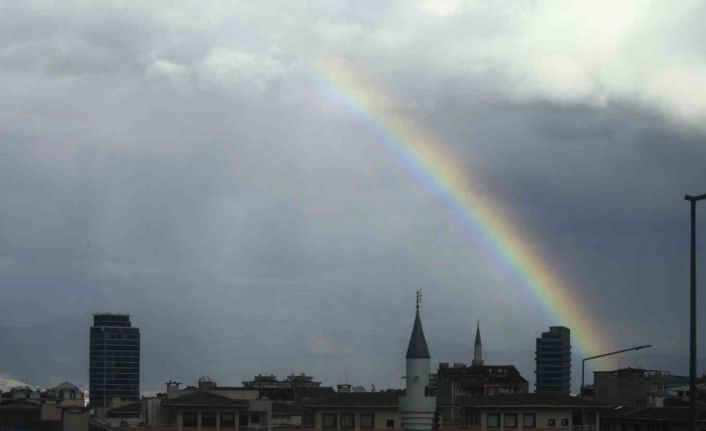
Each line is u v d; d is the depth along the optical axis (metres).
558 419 156.75
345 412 157.38
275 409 185.12
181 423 151.62
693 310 67.25
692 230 67.31
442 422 170.38
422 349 138.12
